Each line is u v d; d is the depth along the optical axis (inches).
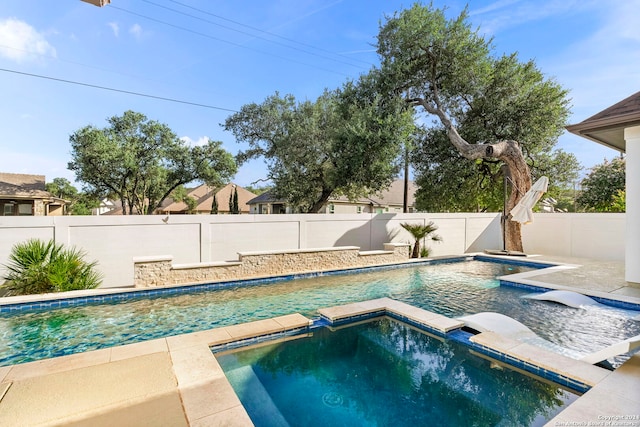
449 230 556.4
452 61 551.2
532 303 272.5
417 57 552.1
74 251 303.7
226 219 381.1
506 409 129.0
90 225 312.8
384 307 236.8
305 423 121.7
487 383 148.9
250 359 170.2
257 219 400.8
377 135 475.8
